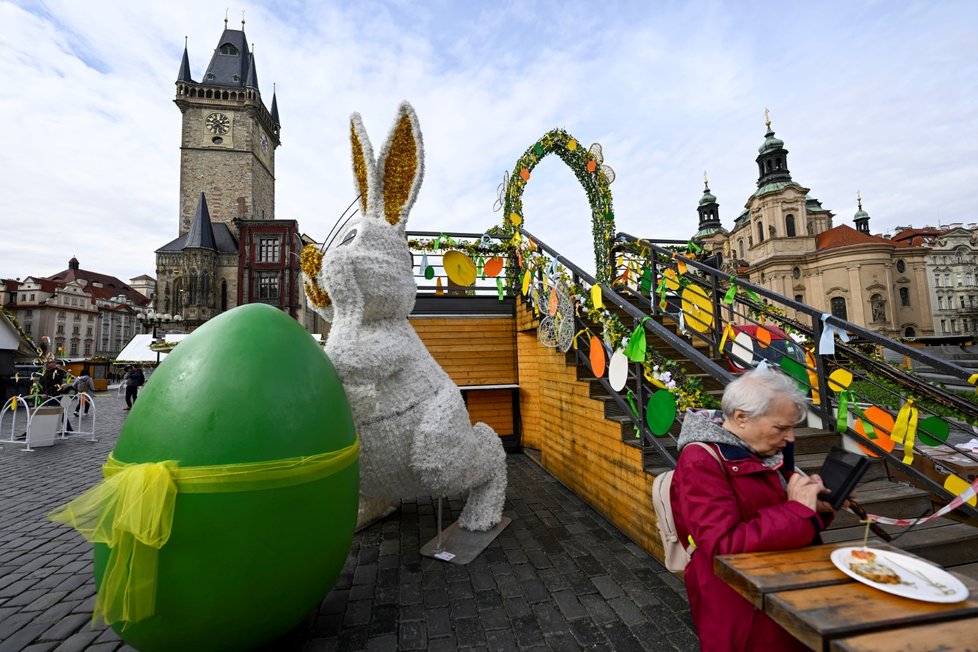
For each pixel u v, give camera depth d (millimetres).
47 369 13602
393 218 3457
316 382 2436
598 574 3305
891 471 3645
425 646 2559
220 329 2373
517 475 5914
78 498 1940
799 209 49656
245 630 2111
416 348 3471
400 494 3533
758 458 1776
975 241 60562
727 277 5527
